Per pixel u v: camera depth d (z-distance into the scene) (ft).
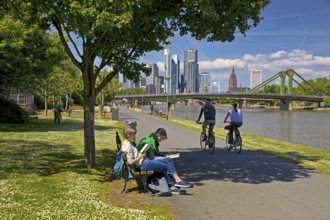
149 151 26.43
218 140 62.75
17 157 38.29
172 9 30.94
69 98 229.45
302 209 22.35
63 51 84.64
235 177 31.37
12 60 73.05
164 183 25.18
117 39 31.63
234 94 354.33
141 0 25.77
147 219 19.85
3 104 89.66
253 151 48.78
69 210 20.70
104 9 25.80
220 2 30.04
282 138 104.12
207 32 33.99
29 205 21.25
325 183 29.37
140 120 125.49
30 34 72.64
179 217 20.58
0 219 18.75
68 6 26.30
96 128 84.02
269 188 27.53
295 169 35.58
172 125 100.73
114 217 19.90
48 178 28.71
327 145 85.05
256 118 234.79
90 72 33.09
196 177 31.24
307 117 259.60
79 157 39.40
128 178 25.55
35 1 27.73
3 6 31.55
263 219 20.43
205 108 48.32
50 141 53.57
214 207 22.54
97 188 26.17
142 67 37.17
